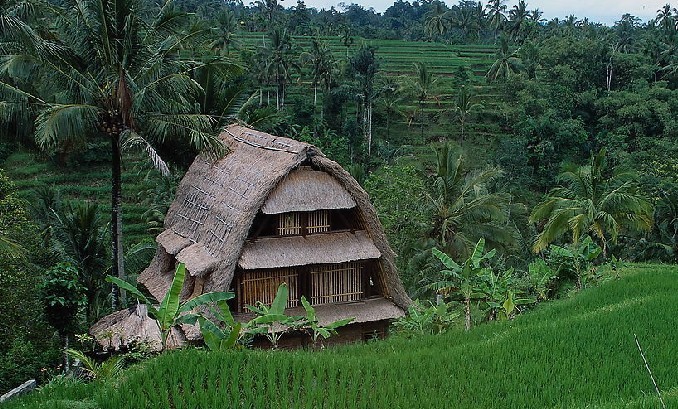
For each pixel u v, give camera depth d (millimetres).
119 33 20469
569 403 10188
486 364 11867
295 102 59188
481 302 21281
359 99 58938
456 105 60594
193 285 18953
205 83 26828
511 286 19922
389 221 27391
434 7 105312
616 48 72062
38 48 19234
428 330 17781
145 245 27344
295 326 15602
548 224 25375
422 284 26141
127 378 10516
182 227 20453
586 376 11156
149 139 21766
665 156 43000
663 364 11523
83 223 23281
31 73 19719
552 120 52531
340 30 95062
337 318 18953
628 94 53156
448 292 23172
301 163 18672
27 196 42344
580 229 23922
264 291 18812
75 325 18531
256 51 68812
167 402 9719
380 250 19594
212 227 18875
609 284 18078
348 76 63812
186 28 24359
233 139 21797
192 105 25562
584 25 94812
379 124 63156
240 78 52688
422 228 27516
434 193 29234
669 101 51719
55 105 19266
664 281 17859
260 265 17984
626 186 25078
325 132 53625
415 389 10953
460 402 10438
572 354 12148
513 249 28984
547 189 51406
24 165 47000
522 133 53219
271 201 18188
